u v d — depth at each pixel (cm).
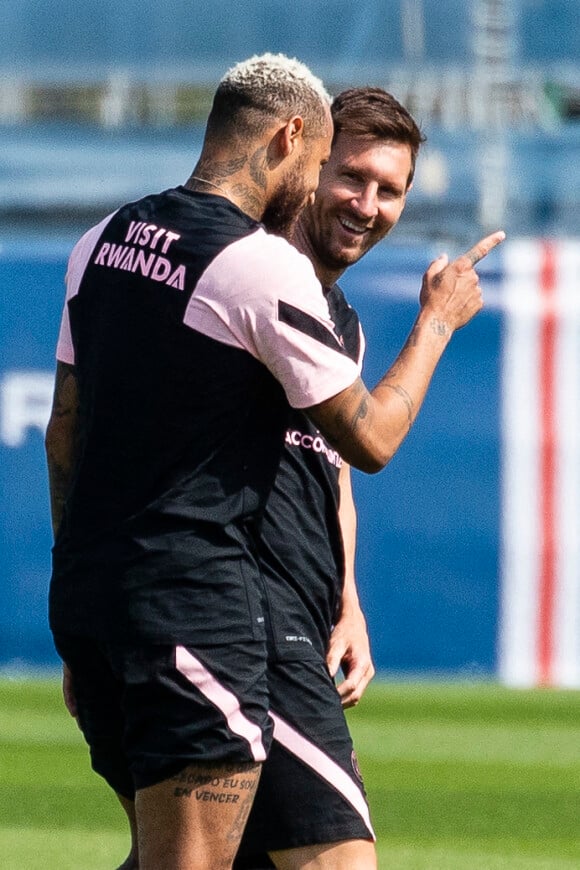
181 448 992
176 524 991
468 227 4309
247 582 1009
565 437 3503
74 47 4684
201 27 4700
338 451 1032
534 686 3488
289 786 1096
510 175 4388
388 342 3478
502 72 4600
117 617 999
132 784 1113
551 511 3503
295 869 1105
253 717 1000
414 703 3203
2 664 3516
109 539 1009
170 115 4694
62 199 4400
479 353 3516
